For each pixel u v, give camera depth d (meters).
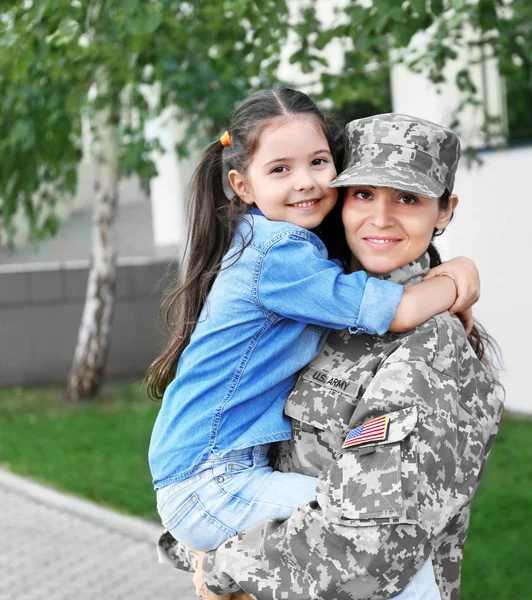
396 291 1.70
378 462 1.54
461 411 1.66
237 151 1.89
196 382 1.82
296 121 1.82
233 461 1.77
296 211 1.83
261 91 1.91
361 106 7.30
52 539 5.09
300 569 1.57
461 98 6.83
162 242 10.82
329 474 1.60
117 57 4.78
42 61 4.72
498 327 6.91
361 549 1.52
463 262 1.81
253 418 1.79
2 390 9.23
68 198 10.36
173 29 4.43
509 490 5.08
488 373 1.77
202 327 1.86
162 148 7.15
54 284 9.49
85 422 7.49
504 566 4.05
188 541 1.78
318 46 4.48
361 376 1.69
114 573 4.59
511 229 6.71
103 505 5.55
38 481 6.05
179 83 5.85
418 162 1.71
